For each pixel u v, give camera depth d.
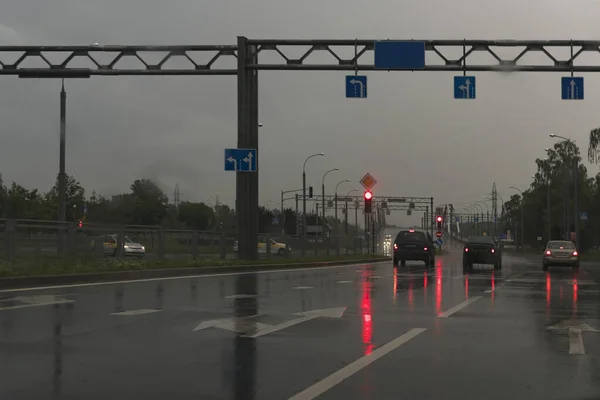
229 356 8.28
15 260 19.39
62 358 8.02
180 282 20.58
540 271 31.36
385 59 27.92
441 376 7.26
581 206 76.19
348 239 51.00
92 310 12.62
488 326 11.07
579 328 10.91
